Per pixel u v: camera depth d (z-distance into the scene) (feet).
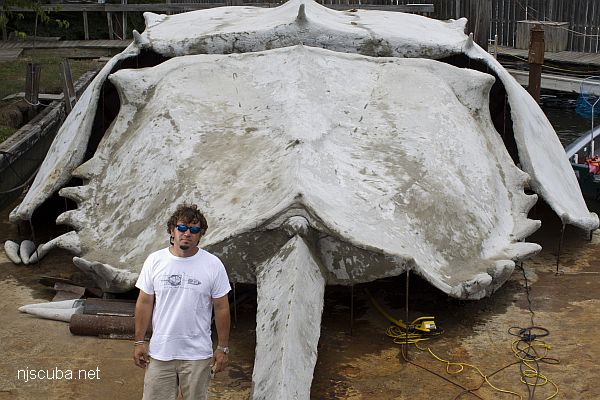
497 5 64.08
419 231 20.38
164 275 14.44
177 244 14.43
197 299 14.44
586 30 59.52
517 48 62.03
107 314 20.11
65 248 22.13
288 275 17.80
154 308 14.66
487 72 27.22
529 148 25.20
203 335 14.65
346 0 56.08
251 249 18.89
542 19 61.46
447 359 18.90
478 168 23.03
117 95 27.09
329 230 18.43
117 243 21.61
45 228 27.50
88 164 24.08
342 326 20.57
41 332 20.10
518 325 20.61
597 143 39.58
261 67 24.75
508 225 22.71
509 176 24.11
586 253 25.35
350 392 17.48
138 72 25.20
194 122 23.00
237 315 20.95
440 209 21.07
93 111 25.34
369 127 22.75
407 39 26.43
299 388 15.84
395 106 23.65
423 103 23.81
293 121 21.91
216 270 14.62
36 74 42.19
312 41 26.03
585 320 20.85
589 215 25.71
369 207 20.07
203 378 14.67
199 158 21.88
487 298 22.16
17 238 26.76
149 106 24.35
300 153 20.52
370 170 21.25
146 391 14.66
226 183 20.88
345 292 22.39
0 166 31.68
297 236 18.45
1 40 64.75
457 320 20.89
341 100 23.50
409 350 19.34
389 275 18.93
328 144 21.52
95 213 22.94
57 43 63.31
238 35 26.16
